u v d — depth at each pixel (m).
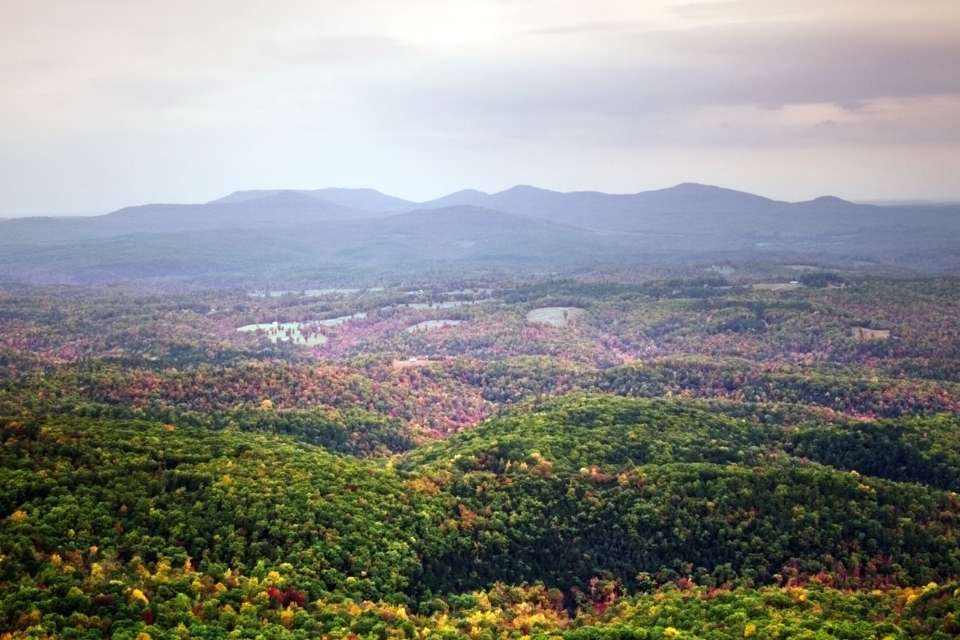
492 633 102.25
